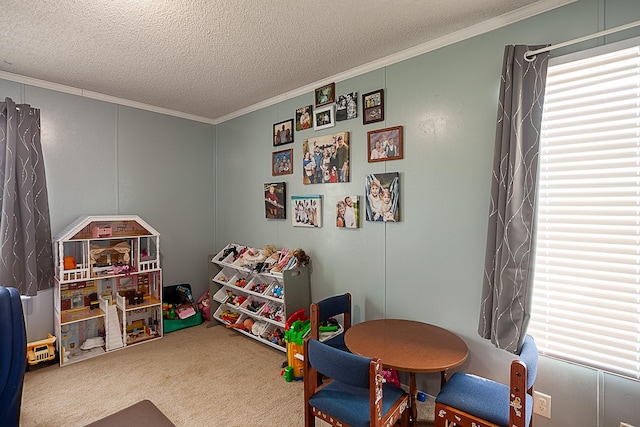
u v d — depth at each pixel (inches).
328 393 63.4
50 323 111.5
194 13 70.6
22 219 101.0
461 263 80.0
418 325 84.3
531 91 65.7
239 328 128.3
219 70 101.3
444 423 60.1
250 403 85.0
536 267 69.4
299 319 104.8
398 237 92.0
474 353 78.1
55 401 85.4
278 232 128.6
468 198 78.7
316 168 112.7
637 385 59.0
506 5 68.7
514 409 52.0
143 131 135.7
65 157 115.5
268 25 75.9
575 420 65.0
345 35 80.8
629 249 59.4
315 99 112.1
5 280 96.6
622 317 59.9
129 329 127.5
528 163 65.7
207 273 157.2
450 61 81.1
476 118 77.1
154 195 139.3
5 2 65.7
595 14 61.9
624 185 59.5
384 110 94.0
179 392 90.0
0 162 98.7
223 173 155.8
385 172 94.3
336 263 108.0
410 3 68.0
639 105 57.7
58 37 80.5
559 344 66.5
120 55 90.6
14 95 104.4
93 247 116.2
